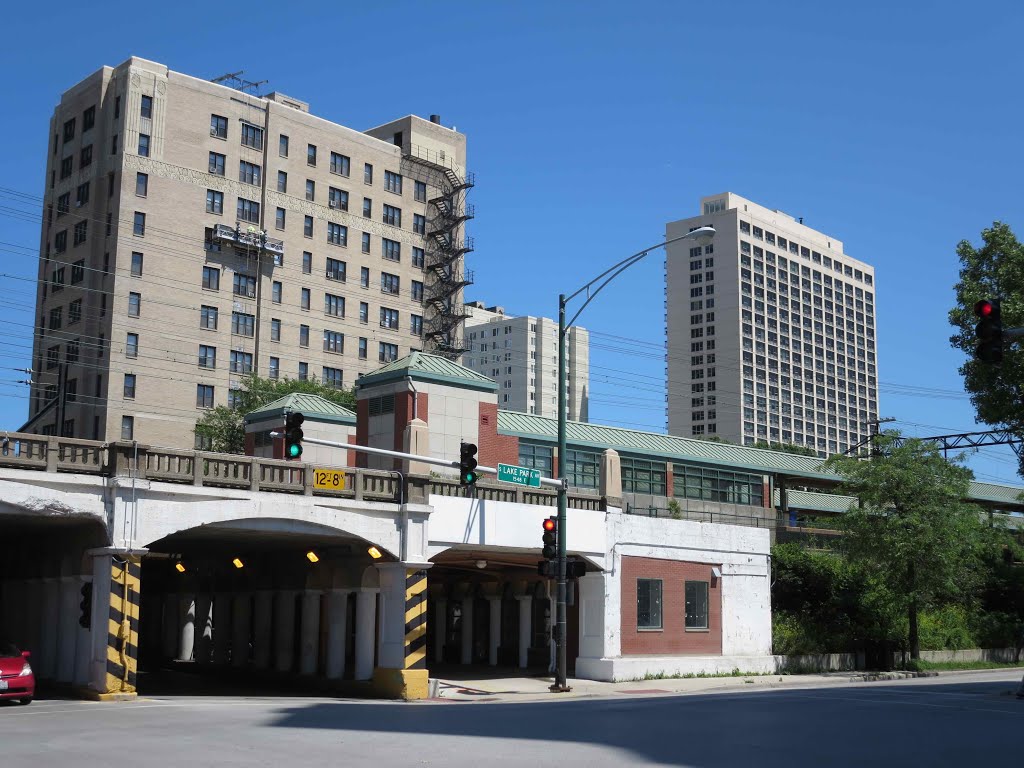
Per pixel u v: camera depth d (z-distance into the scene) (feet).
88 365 293.02
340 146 344.90
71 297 302.45
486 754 50.60
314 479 98.94
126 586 87.51
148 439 289.74
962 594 178.29
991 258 130.72
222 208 313.12
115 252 291.38
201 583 148.66
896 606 153.58
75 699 88.79
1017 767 48.03
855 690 104.32
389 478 104.27
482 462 148.56
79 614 97.14
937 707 80.59
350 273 342.85
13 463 83.66
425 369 145.07
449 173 374.02
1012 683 122.52
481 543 109.70
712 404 627.87
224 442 250.37
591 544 119.75
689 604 131.13
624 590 123.34
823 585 154.20
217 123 314.96
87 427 289.94
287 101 356.79
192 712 74.69
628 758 49.55
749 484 216.13
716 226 641.40
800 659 141.38
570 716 72.43
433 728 63.00
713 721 68.49
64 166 314.96
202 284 306.76
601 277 104.99
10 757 49.19
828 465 158.30
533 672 128.77
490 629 146.92
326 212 338.13
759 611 139.85
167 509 89.81
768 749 53.62
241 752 50.96
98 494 86.89
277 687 120.16
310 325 329.72
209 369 305.32
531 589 135.44
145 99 301.22
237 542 111.34
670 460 200.44
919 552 145.18
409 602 103.24
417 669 102.06
